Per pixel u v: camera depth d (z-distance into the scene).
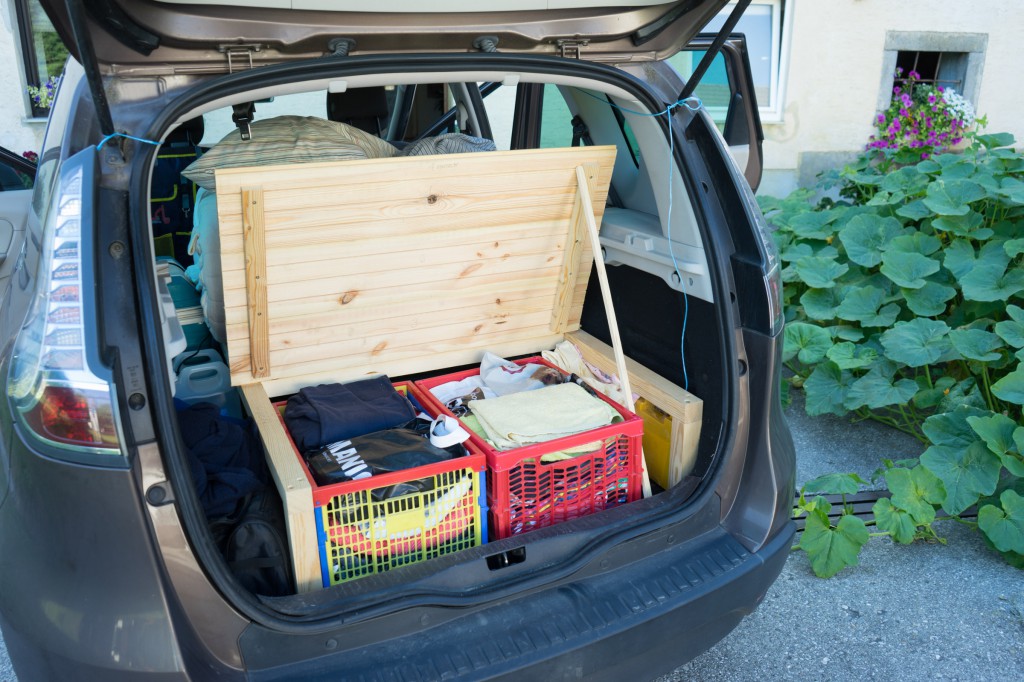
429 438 2.13
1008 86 7.78
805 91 7.37
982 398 3.41
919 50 7.50
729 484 2.02
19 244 3.07
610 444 2.18
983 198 3.97
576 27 1.82
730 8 7.12
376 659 1.59
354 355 2.35
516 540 1.79
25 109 6.18
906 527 2.82
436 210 2.06
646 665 1.84
